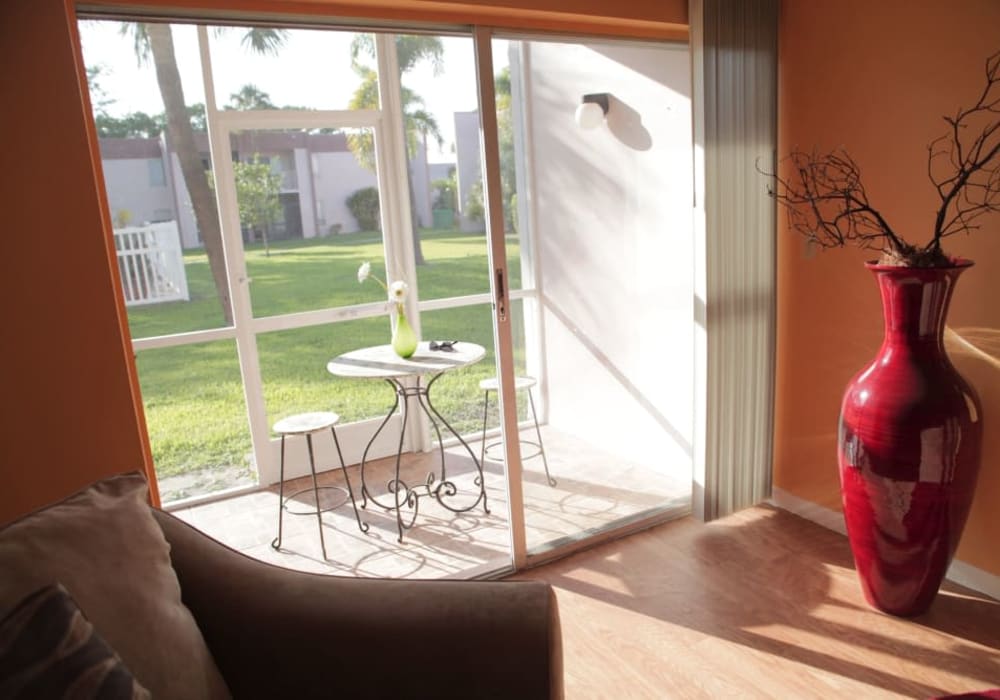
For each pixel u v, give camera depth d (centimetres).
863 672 211
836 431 292
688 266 306
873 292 269
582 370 291
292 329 384
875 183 262
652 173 293
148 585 119
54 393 185
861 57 259
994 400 235
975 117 227
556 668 128
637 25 273
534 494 290
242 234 363
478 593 136
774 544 291
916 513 218
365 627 130
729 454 312
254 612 133
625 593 262
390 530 332
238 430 380
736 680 211
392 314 397
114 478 134
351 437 409
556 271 279
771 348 312
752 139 289
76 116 179
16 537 110
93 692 94
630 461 309
